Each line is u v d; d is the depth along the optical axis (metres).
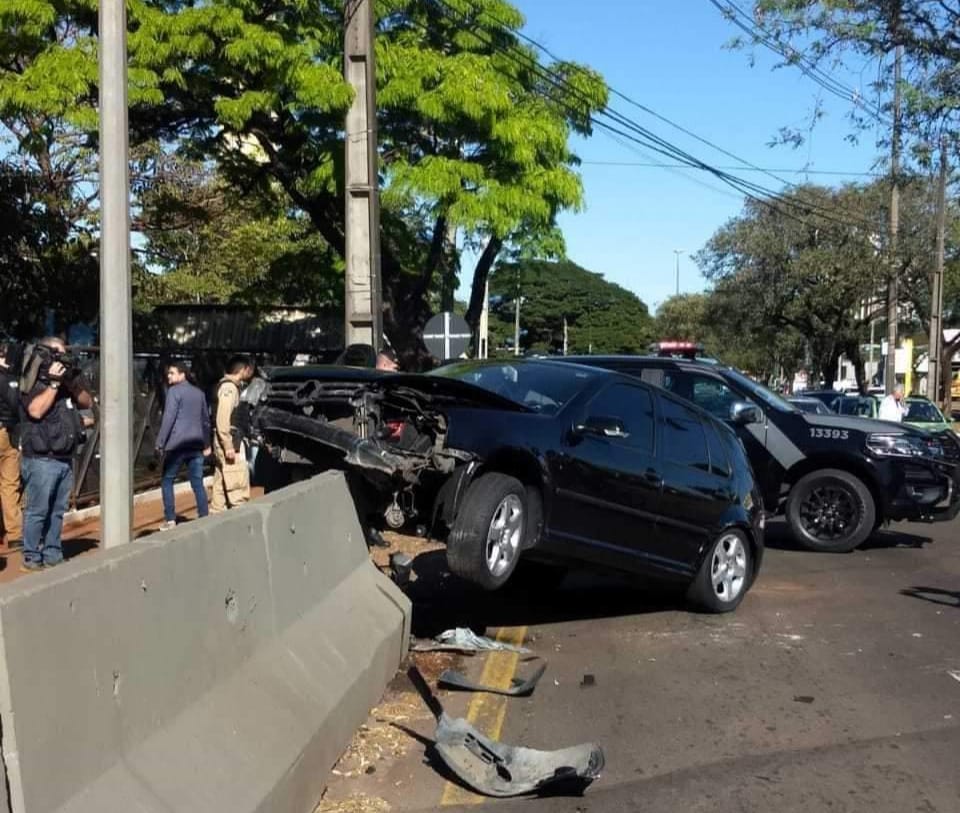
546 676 6.80
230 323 28.16
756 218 41.53
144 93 15.57
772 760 5.34
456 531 6.48
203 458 11.05
